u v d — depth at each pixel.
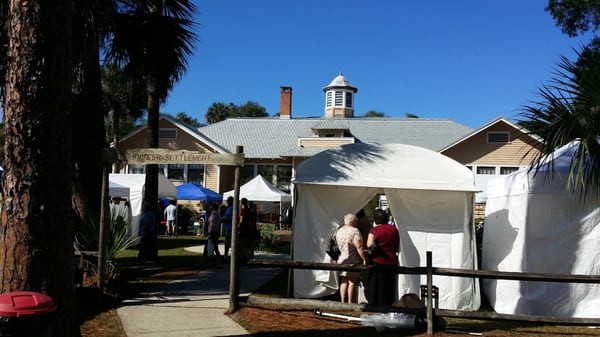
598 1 16.23
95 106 11.47
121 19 12.80
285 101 39.34
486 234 10.59
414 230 9.65
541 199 8.81
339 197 9.88
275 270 13.46
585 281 7.29
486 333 7.65
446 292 9.39
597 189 8.52
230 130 36.84
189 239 22.66
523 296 8.77
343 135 32.94
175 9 13.27
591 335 7.68
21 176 5.47
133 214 20.81
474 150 27.66
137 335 6.97
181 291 10.05
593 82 7.32
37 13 5.51
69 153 5.85
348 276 8.96
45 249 5.50
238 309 8.41
